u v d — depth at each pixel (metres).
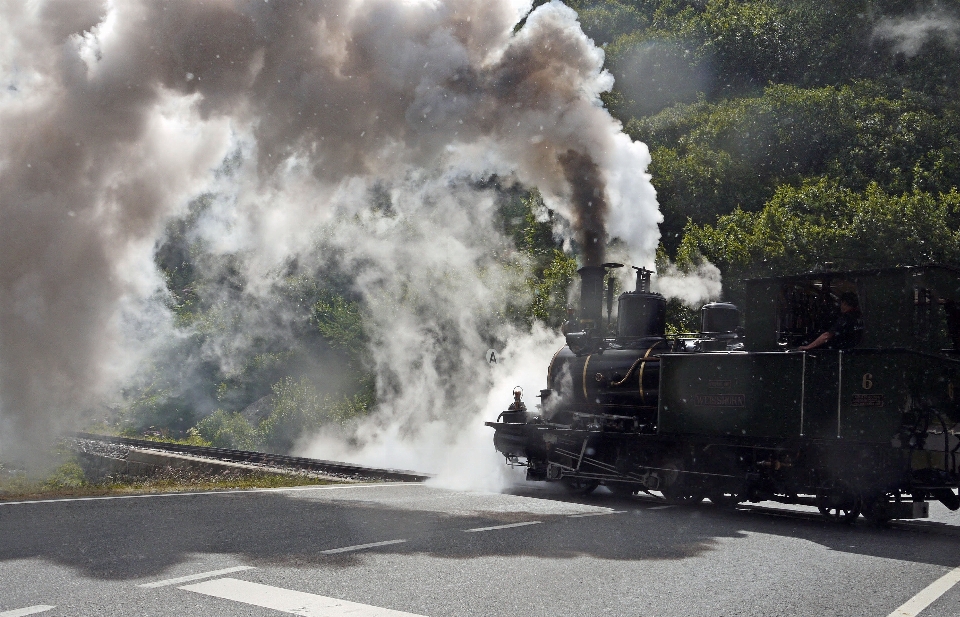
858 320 9.50
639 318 12.68
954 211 28.58
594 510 9.92
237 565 5.86
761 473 10.29
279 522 7.81
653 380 11.93
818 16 58.75
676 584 5.72
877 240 25.89
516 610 4.91
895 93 48.16
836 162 39.75
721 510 10.85
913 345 9.05
